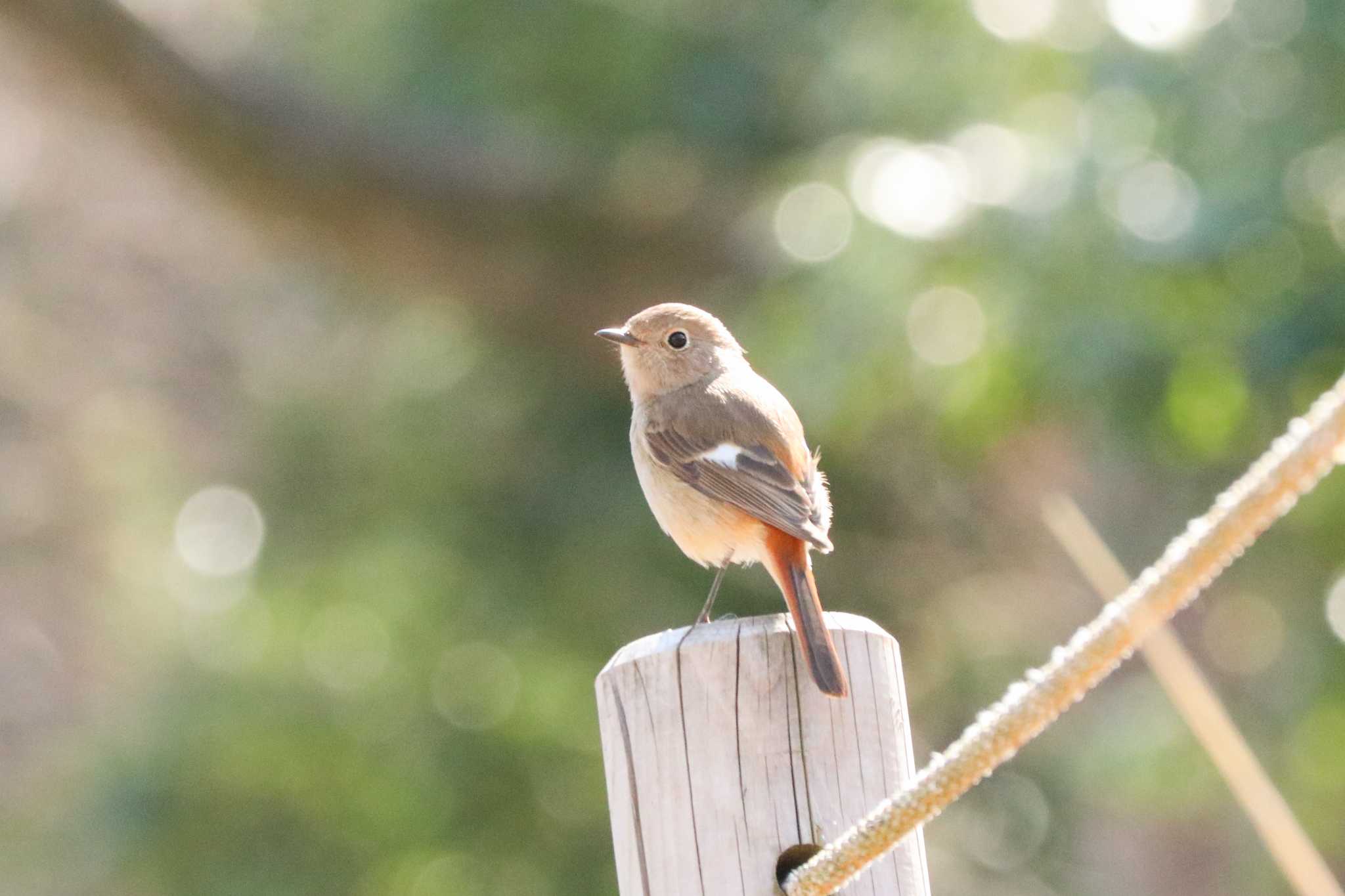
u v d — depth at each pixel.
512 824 14.95
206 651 15.59
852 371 12.31
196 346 23.30
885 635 5.02
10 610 23.98
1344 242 11.70
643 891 4.81
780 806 4.75
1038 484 14.91
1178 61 11.87
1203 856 15.06
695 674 4.83
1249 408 12.20
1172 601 3.54
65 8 15.85
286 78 16.67
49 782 18.98
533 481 16.08
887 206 12.30
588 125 16.75
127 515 21.91
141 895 15.05
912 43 13.14
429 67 16.75
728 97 15.96
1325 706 13.12
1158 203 11.61
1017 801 15.71
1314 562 13.31
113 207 24.45
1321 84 11.77
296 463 16.66
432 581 15.62
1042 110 12.38
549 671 15.17
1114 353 11.69
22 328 24.53
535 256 16.69
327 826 14.91
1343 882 13.25
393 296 17.48
